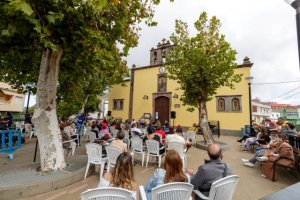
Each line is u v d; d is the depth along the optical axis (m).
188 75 10.25
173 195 2.51
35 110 4.91
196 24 10.88
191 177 3.25
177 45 10.82
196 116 18.98
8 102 23.53
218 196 2.77
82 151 8.88
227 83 10.76
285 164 5.11
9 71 6.67
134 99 23.22
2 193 3.61
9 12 2.93
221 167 3.04
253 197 4.23
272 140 7.21
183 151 6.25
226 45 9.92
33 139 12.21
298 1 1.54
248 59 17.19
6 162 6.45
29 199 3.76
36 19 3.29
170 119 20.34
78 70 5.53
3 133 6.67
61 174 4.66
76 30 4.01
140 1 5.62
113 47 5.83
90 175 5.30
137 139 6.82
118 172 2.70
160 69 21.64
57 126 5.07
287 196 2.06
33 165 5.33
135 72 23.83
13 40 4.15
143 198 2.68
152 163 6.99
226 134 17.12
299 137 6.18
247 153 9.18
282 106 54.81
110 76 14.79
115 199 2.28
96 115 33.56
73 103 16.45
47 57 4.95
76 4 3.64
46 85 4.89
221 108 17.80
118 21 4.55
